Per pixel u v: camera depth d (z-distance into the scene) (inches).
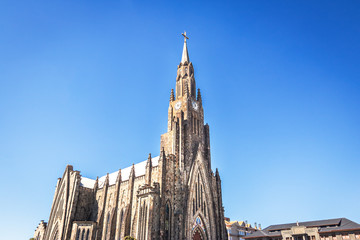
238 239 5570.9
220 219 3843.5
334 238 3599.9
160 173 3248.0
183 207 3294.8
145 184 3179.1
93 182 4771.2
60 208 4345.5
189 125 3949.3
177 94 4434.1
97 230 3757.4
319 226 4025.6
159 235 2913.4
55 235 4180.6
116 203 3757.4
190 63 4687.5
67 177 4451.3
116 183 3907.5
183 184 3427.7
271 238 4217.5
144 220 2933.1
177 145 3671.3
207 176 3880.4
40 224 4613.7
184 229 3166.8
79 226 3735.2
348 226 3585.1
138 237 2893.7
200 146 4003.4
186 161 3671.3
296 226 3954.2
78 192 4197.8
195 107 4320.9
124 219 3368.6
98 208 4104.3
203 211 3590.1
